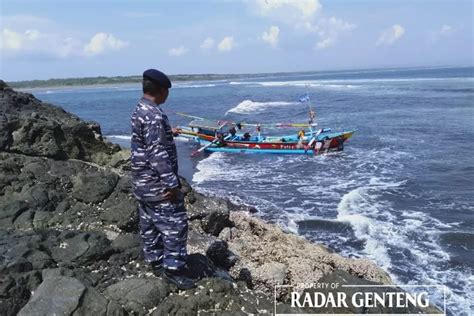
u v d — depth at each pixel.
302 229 10.85
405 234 10.50
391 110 35.00
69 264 5.16
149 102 4.46
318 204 13.04
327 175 16.72
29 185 7.17
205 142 24.23
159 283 4.79
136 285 4.75
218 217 7.63
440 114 31.25
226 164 19.39
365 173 16.75
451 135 23.47
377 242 10.01
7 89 10.45
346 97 48.44
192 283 4.85
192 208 7.60
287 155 20.70
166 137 4.46
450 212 12.13
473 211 12.15
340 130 26.53
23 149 8.38
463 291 7.95
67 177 7.75
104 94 91.56
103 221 6.55
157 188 4.60
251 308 4.77
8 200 6.71
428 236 10.34
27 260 4.93
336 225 10.97
